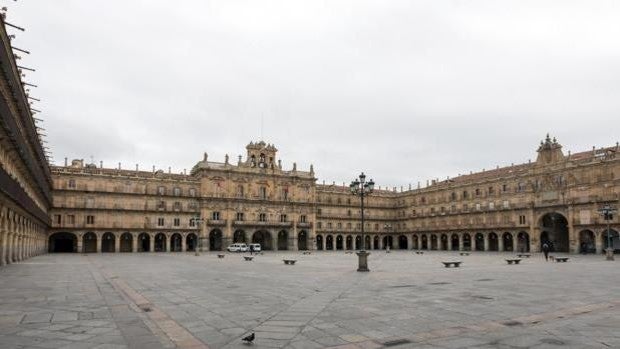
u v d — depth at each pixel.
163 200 110.69
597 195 86.81
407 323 13.87
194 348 10.91
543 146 99.38
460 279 28.56
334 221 135.25
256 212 120.44
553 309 16.44
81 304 17.73
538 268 40.06
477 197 115.50
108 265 46.59
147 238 112.94
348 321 14.19
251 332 12.64
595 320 14.38
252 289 23.27
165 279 29.36
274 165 126.12
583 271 35.84
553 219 100.31
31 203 53.59
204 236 112.56
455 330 12.90
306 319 14.53
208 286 24.88
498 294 20.69
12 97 34.22
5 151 38.00
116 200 105.69
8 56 30.05
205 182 115.19
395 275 32.03
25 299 19.11
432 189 131.00
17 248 51.66
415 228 134.62
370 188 39.00
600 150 93.19
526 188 101.69
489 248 115.06
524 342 11.52
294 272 35.75
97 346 10.98
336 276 31.39
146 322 14.06
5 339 11.62
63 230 98.62
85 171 103.75
